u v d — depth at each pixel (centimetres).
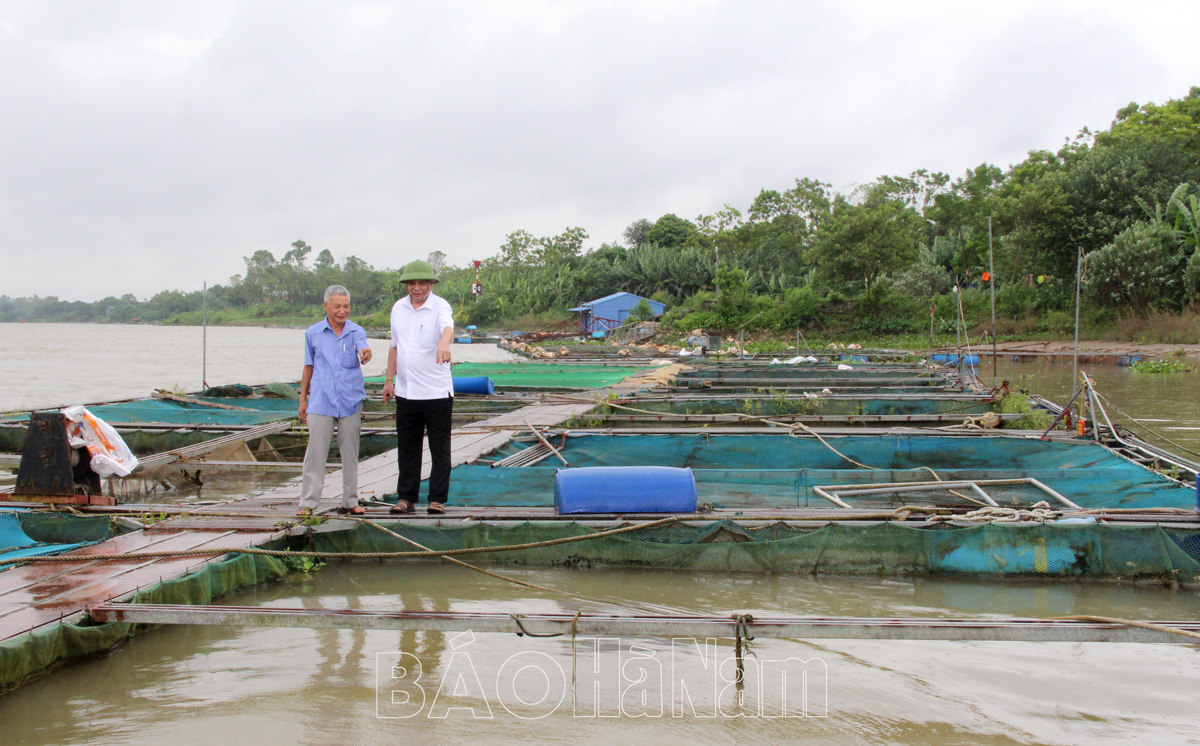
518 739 290
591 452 887
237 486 833
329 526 515
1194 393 1573
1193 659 366
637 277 5588
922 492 666
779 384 1573
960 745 287
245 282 10919
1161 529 485
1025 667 356
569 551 511
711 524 514
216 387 1317
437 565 512
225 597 437
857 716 310
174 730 295
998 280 3809
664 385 1574
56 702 316
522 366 2139
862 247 3753
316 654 365
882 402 1269
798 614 429
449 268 9412
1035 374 2091
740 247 5547
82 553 446
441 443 548
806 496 653
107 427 564
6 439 930
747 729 299
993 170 4731
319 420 532
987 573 490
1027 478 665
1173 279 3055
